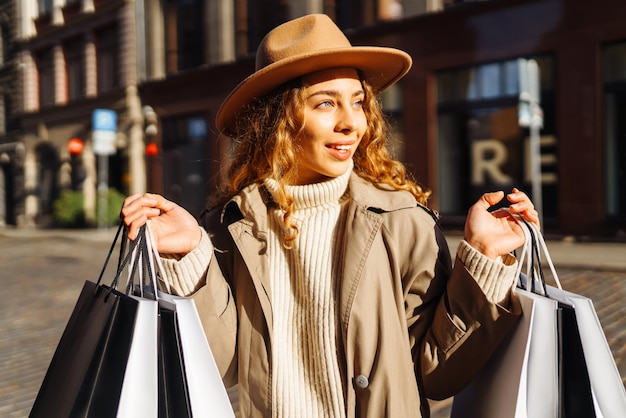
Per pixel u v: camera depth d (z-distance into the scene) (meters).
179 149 18.77
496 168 11.95
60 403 1.18
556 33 10.93
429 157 12.73
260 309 1.40
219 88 17.36
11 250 14.07
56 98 22.95
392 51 1.36
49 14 23.16
